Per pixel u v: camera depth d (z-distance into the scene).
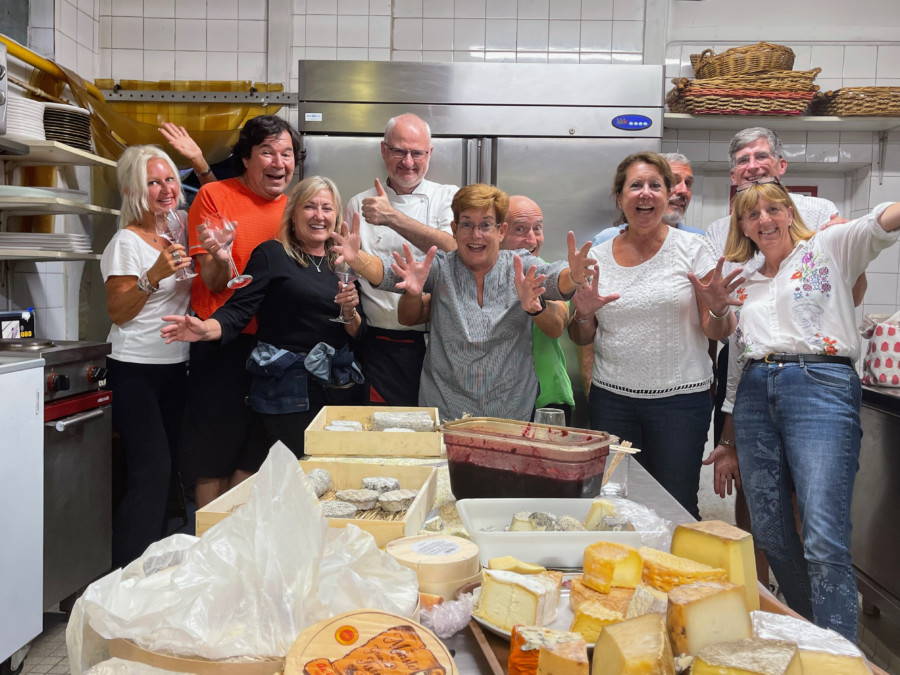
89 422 2.49
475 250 2.01
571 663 0.69
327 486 1.40
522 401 2.07
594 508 1.15
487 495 1.32
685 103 3.66
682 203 2.87
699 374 2.25
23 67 3.06
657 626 0.71
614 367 2.29
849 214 4.29
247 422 2.59
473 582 0.96
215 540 0.85
